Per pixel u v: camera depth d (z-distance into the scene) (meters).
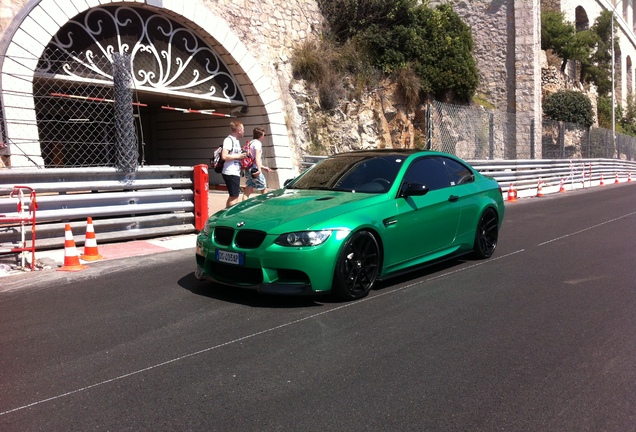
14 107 10.48
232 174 9.77
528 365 4.04
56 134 12.37
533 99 26.16
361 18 19.91
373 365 4.02
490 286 6.19
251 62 15.81
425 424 3.20
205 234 5.75
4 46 10.55
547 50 34.22
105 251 8.12
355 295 5.50
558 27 33.69
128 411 3.36
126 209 8.60
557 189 21.86
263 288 5.15
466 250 7.16
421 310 5.28
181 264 7.32
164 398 3.53
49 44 11.65
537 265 7.28
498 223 7.71
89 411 3.36
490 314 5.19
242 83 16.03
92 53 12.43
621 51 49.94
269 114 16.25
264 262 5.13
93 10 12.35
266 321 4.96
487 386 3.69
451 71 21.28
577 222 11.55
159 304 5.51
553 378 3.82
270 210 5.62
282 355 4.20
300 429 3.14
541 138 26.89
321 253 5.12
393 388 3.66
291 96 17.38
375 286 6.11
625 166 31.50
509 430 3.14
